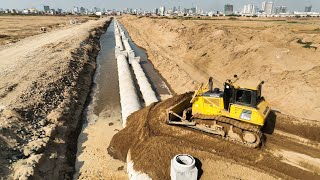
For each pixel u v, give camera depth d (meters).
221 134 11.25
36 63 24.50
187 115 12.68
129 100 16.66
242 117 10.80
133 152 11.55
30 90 17.19
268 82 18.30
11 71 21.69
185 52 31.16
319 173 9.91
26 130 12.63
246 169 9.90
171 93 20.38
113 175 11.19
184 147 10.89
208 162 10.23
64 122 14.55
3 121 12.39
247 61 22.48
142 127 12.49
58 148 12.27
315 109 14.34
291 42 30.08
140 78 21.77
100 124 15.66
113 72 26.88
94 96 20.28
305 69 18.94
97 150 12.96
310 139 12.07
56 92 18.00
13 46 35.59
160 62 28.11
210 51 27.30
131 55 28.77
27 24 77.94
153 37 47.56
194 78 21.70
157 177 9.98
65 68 23.23
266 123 13.01
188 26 41.75
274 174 9.70
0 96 16.00
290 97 15.88
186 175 9.27
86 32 51.97
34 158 10.56
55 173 10.73
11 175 9.58
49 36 46.94
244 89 10.57
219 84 20.11
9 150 10.80
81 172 11.41
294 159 10.66
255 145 10.73
